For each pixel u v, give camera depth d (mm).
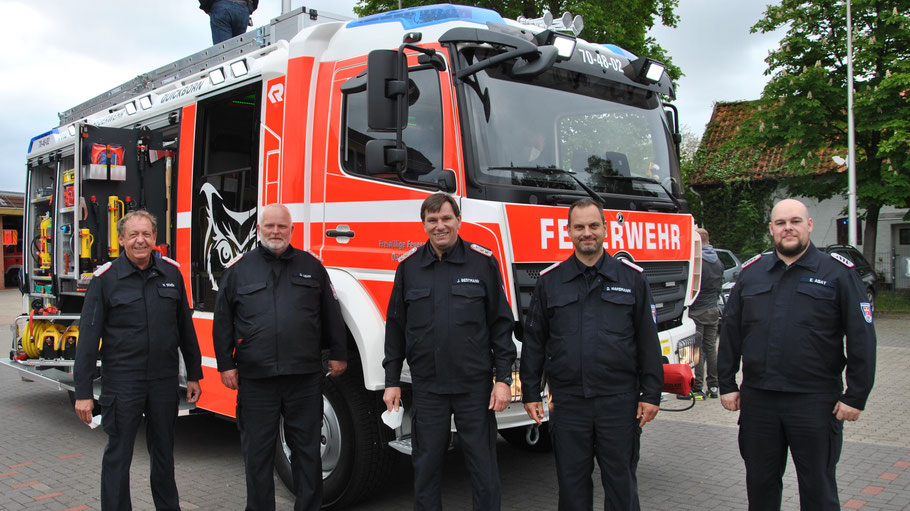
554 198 4359
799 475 3527
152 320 4133
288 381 4055
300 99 5008
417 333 3740
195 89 5977
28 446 6504
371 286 4512
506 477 5383
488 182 4145
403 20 4656
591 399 3498
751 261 3752
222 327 4082
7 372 10734
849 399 3381
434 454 3717
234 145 5508
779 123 17469
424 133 4355
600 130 4914
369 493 4645
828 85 16781
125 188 6488
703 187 23922
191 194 5934
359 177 4660
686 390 4078
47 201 8117
